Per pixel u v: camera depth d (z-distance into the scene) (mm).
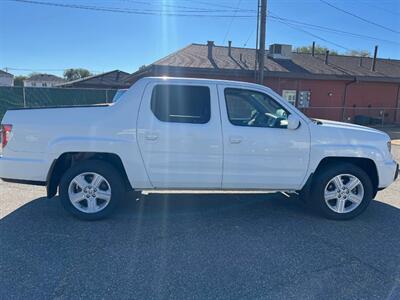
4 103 16609
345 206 4559
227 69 16859
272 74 18062
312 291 2832
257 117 4484
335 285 2930
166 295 2732
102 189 4301
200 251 3512
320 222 4430
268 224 4320
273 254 3482
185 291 2793
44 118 4156
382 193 5922
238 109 4441
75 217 4316
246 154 4289
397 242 3840
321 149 4391
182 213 4656
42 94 17344
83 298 2670
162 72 16031
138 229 4059
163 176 4258
